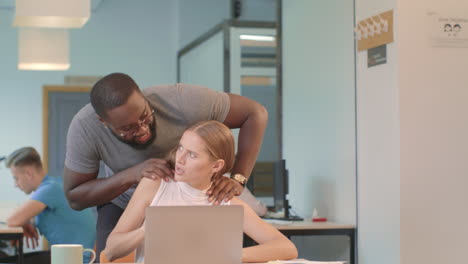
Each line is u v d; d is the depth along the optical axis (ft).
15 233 12.42
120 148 8.16
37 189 13.39
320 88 15.37
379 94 12.55
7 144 25.68
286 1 17.38
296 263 6.73
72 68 26.53
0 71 25.68
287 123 17.38
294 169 16.92
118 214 9.50
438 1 12.05
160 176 7.39
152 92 8.26
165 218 5.57
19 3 12.82
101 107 7.13
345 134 14.08
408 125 11.91
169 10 27.68
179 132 8.35
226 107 8.74
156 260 5.56
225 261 5.70
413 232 11.88
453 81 12.07
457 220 12.01
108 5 27.04
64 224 13.43
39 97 26.08
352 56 13.82
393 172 12.07
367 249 13.05
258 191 20.17
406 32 11.95
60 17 13.73
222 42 20.54
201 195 7.32
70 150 8.32
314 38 15.67
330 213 14.87
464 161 12.07
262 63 20.51
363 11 13.14
